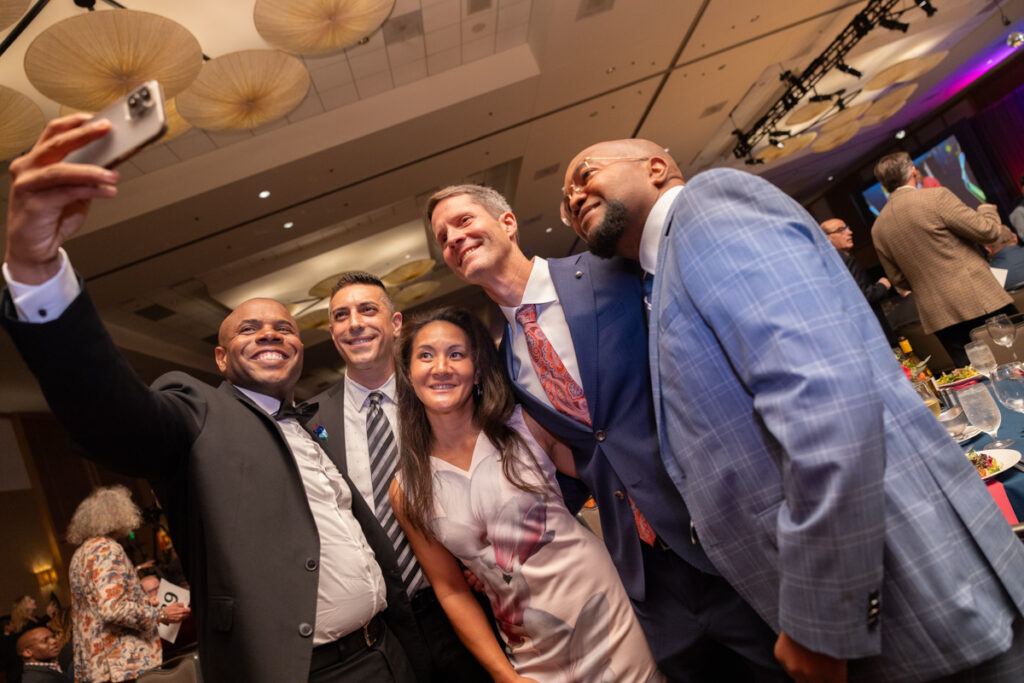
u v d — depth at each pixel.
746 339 1.10
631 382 1.54
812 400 1.01
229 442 1.56
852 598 1.00
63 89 5.34
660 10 7.63
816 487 1.00
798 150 14.99
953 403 2.07
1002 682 1.08
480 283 1.70
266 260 11.21
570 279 1.66
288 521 1.54
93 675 3.25
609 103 9.50
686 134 12.00
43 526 12.04
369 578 1.63
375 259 12.78
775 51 9.68
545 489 1.65
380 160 8.66
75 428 1.19
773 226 1.16
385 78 7.63
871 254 18.42
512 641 1.65
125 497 3.54
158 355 12.67
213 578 1.45
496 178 11.39
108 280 9.15
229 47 6.34
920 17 10.60
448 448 1.73
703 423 1.20
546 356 1.65
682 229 1.25
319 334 15.20
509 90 8.16
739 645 1.44
